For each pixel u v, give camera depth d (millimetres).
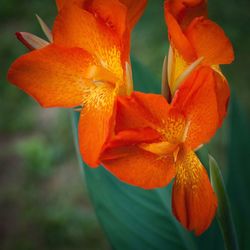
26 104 1412
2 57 1591
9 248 1054
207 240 572
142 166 409
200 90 401
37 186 1191
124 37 417
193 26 414
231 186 626
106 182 579
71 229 1070
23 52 1595
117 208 582
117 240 576
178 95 405
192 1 425
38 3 1814
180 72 441
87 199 1139
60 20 425
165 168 414
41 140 1284
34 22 1717
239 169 633
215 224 569
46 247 1049
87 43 434
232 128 643
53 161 1235
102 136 418
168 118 410
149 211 590
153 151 410
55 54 429
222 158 1116
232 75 1341
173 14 426
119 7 415
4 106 1412
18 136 1322
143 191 592
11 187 1198
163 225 587
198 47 422
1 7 1810
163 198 595
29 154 1227
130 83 429
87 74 438
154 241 582
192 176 416
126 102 401
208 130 406
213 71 405
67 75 435
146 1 435
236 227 606
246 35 1489
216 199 420
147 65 1436
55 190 1172
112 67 444
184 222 413
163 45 1496
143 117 406
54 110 1375
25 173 1225
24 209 1135
